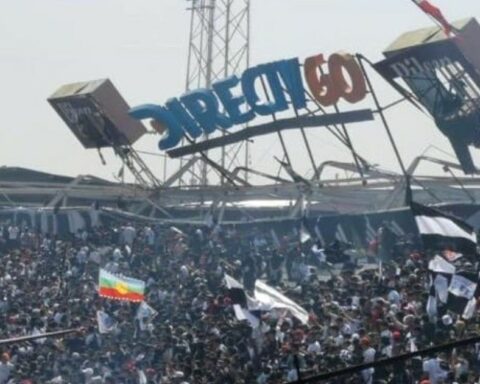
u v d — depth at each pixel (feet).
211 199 477.77
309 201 430.61
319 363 259.19
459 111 406.00
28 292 409.69
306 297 326.85
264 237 419.74
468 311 249.34
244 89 446.19
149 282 388.37
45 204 517.55
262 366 278.46
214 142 459.32
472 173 409.28
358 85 419.95
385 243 374.63
